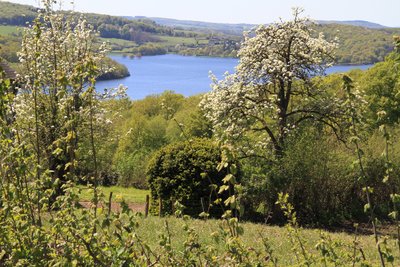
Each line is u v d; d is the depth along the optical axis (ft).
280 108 70.49
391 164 11.42
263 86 70.23
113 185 109.60
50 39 58.90
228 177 10.31
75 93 11.77
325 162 60.59
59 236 11.85
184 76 380.78
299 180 60.29
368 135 58.23
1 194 11.82
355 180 58.18
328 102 66.85
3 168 12.04
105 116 73.97
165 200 58.44
